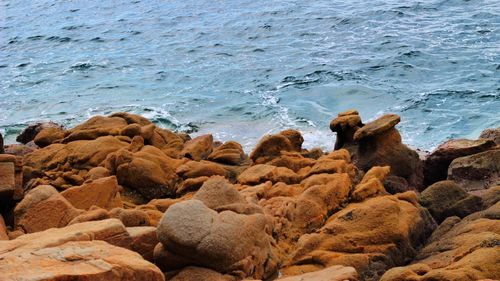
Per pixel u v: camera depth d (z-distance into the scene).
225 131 27.97
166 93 33.75
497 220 12.73
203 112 30.42
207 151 20.20
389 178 17.39
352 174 16.20
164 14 54.22
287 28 45.53
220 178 13.17
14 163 15.51
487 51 35.84
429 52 36.56
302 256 12.23
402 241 12.46
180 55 41.34
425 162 19.08
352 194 14.66
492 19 41.84
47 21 56.62
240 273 10.55
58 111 31.92
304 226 13.54
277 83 34.00
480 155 17.61
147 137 19.97
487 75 32.31
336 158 17.17
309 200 13.90
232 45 42.66
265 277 11.43
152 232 10.94
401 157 18.31
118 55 42.62
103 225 10.30
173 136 20.75
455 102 29.16
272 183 16.52
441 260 11.58
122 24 52.28
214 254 10.39
